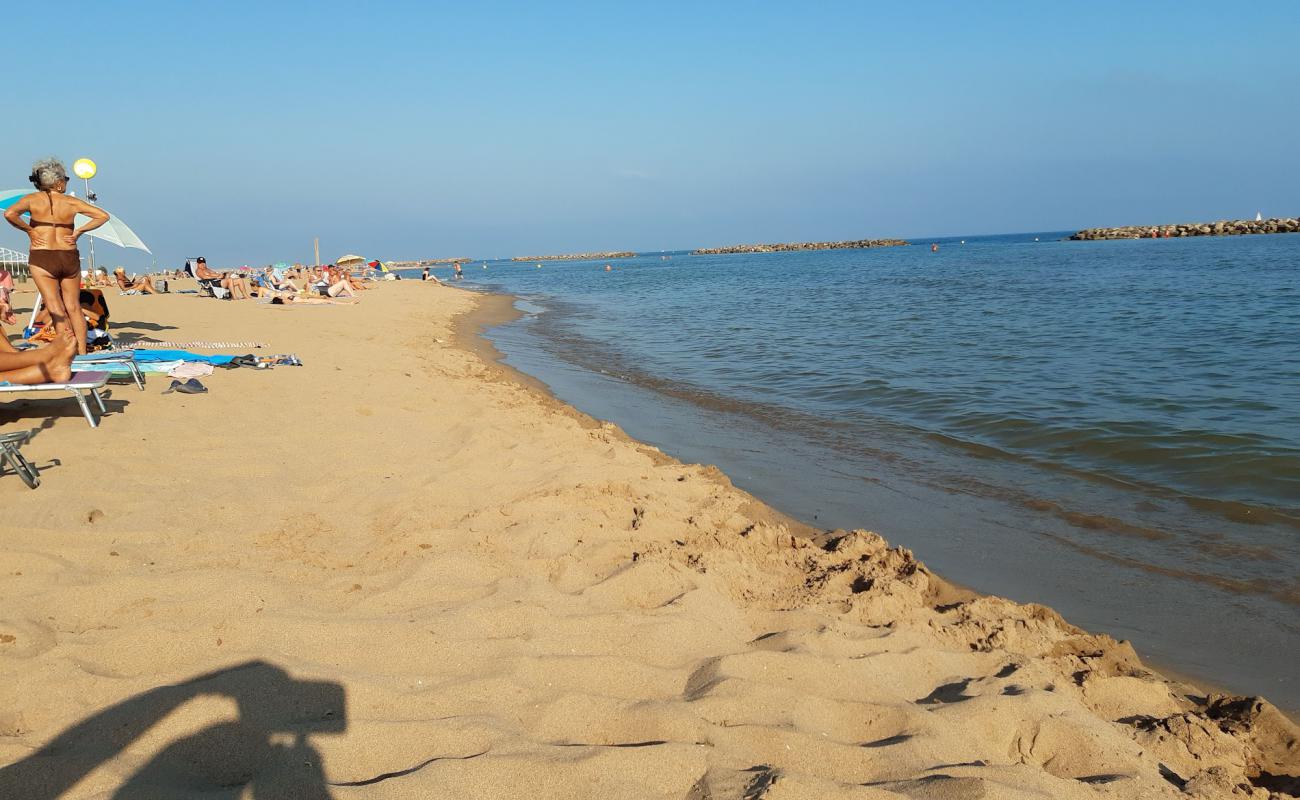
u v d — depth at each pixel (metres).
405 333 18.27
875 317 22.55
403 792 2.48
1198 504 6.62
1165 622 4.72
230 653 3.24
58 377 6.58
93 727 2.71
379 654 3.37
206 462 5.98
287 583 4.00
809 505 6.84
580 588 4.25
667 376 13.93
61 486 5.16
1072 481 7.36
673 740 2.92
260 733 2.74
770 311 26.50
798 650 3.66
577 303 34.50
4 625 3.36
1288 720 3.54
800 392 12.06
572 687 3.26
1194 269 37.53
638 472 6.52
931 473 7.72
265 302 23.61
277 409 7.86
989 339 16.70
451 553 4.39
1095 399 10.39
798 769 2.84
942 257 77.19
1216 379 11.33
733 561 4.69
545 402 10.76
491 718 2.95
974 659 3.85
